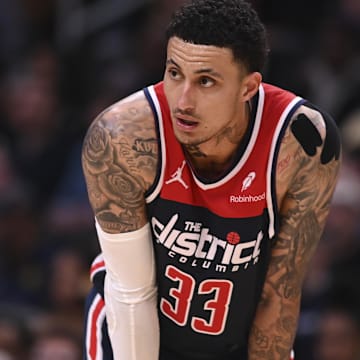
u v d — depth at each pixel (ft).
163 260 34.65
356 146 70.74
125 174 33.40
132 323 34.53
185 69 31.22
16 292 64.54
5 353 57.57
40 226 67.36
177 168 33.35
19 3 83.10
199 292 34.99
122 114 33.42
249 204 33.65
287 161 33.45
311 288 61.41
